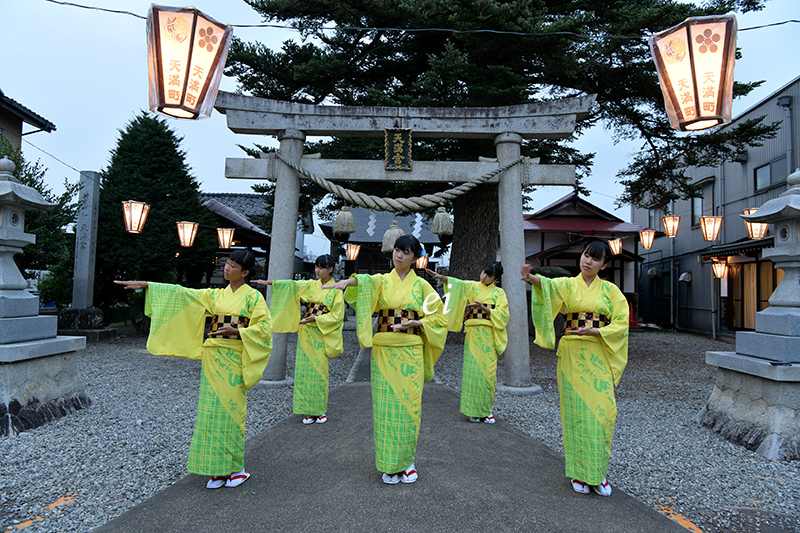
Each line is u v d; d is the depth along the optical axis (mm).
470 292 5395
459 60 7648
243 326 3326
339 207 11961
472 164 7215
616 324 3307
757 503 3348
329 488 3332
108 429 4719
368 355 10500
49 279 12727
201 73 3344
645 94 9828
